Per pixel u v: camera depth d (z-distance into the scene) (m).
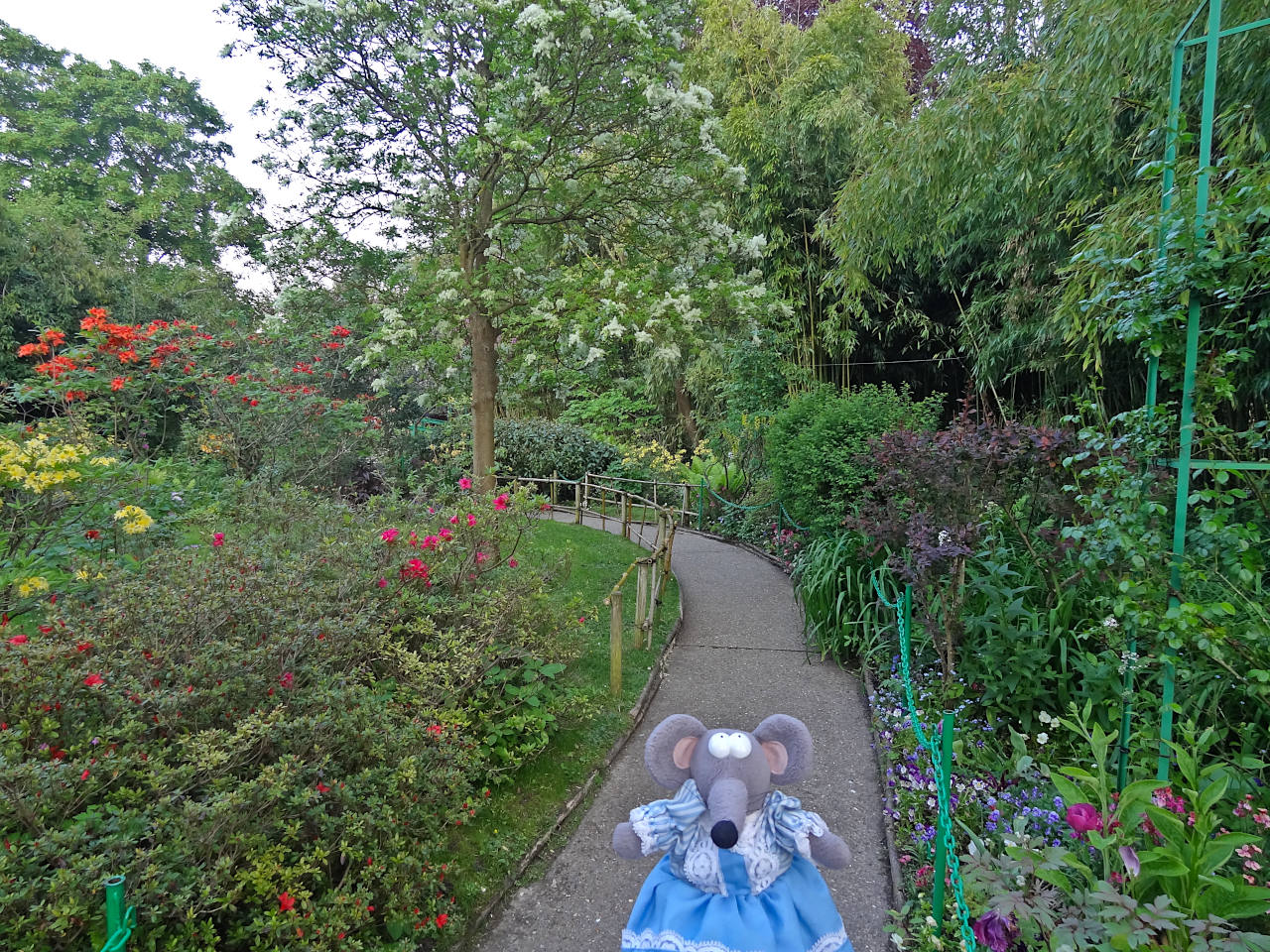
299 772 2.51
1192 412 2.72
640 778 4.03
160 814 2.20
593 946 2.82
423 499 6.08
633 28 6.66
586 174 8.09
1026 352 7.09
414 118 7.56
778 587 7.75
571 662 5.16
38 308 12.81
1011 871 2.36
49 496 4.23
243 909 2.35
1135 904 2.05
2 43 19.58
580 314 6.74
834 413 6.80
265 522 5.13
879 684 5.05
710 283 7.66
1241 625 2.67
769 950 2.00
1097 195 5.41
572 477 13.84
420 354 7.96
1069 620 4.20
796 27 11.80
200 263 19.72
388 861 2.64
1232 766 2.86
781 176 10.59
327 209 7.94
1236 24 4.10
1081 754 3.60
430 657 3.82
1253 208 2.56
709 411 14.46
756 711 4.84
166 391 7.12
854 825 3.60
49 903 1.94
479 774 3.59
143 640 2.79
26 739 2.40
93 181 19.03
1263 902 2.11
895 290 10.73
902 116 11.20
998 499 4.44
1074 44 5.17
